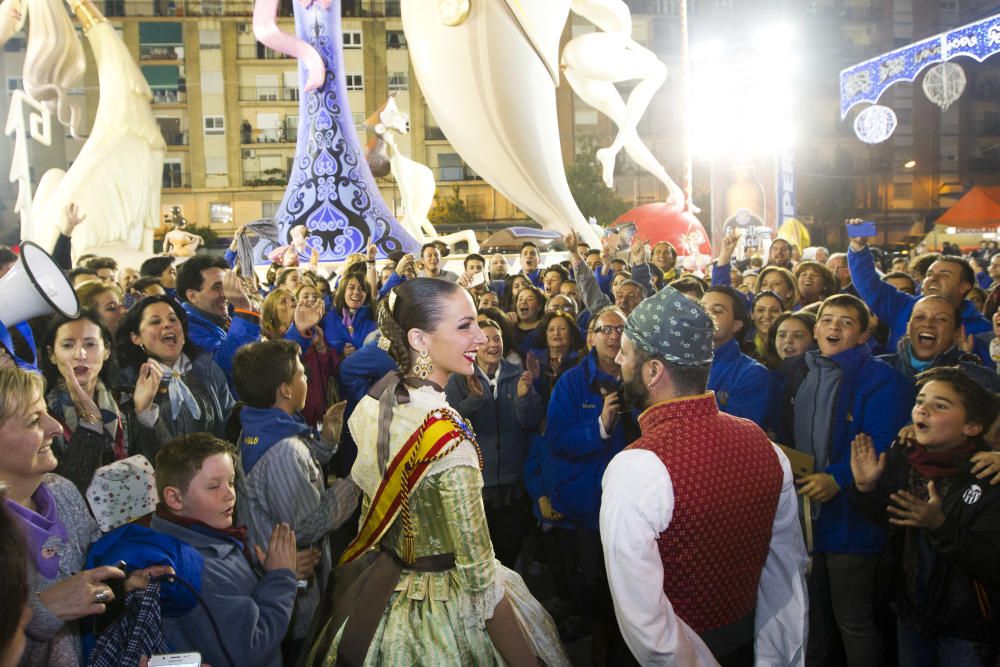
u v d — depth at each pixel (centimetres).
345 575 233
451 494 207
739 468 207
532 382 426
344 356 559
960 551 244
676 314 213
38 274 271
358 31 4406
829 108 5006
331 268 1110
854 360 337
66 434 304
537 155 1252
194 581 222
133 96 1455
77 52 1212
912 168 5006
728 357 368
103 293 448
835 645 336
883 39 5012
